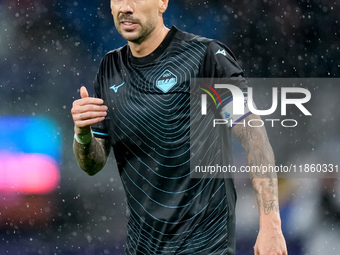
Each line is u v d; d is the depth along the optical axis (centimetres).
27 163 4325
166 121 1224
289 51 5466
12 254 3136
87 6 5588
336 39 5441
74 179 4144
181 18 5503
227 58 1230
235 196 1256
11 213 3784
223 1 5506
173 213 1230
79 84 5541
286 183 3381
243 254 2984
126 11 1211
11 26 5566
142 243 1279
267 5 5466
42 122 4988
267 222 1132
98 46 5606
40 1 5544
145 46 1248
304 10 5419
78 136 1245
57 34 5588
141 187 1259
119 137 1272
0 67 5488
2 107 5356
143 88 1245
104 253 3158
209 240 1223
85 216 3819
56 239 3391
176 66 1238
